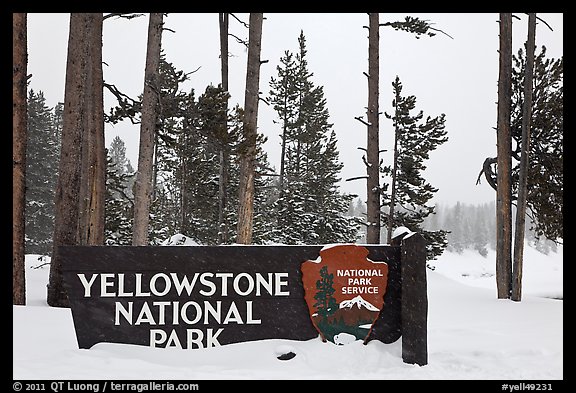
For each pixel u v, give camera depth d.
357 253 7.29
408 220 24.61
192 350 7.00
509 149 15.95
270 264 7.23
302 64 35.47
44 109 46.62
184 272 7.15
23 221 11.43
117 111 15.46
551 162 17.05
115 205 24.03
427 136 24.38
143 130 13.41
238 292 7.18
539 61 17.42
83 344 6.97
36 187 41.69
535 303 14.51
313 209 30.70
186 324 7.09
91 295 7.02
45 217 42.78
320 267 7.25
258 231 25.95
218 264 7.20
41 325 8.62
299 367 6.73
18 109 11.38
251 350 6.98
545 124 16.95
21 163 11.44
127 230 25.25
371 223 17.05
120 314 7.04
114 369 6.44
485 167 17.14
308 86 35.34
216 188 26.88
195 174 26.23
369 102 17.09
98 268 7.05
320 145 34.81
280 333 7.16
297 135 35.03
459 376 6.58
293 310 7.20
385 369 6.73
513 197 17.55
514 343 8.44
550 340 8.71
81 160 13.21
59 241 12.52
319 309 7.20
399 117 24.36
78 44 12.71
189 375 6.34
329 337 7.17
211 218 27.58
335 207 31.38
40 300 13.00
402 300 7.07
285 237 28.95
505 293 15.58
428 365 6.95
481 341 8.60
